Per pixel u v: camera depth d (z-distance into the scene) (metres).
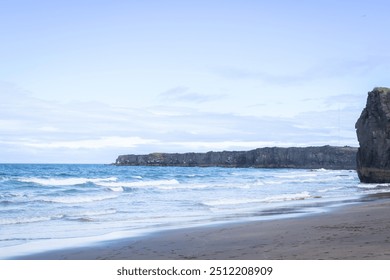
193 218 20.70
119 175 85.69
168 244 13.34
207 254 11.35
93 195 36.47
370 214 20.25
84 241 14.31
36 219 20.20
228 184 55.31
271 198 32.88
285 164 186.62
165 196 35.56
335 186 53.34
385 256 9.42
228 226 17.33
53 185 49.28
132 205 27.78
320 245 11.61
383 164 59.78
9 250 12.87
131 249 12.68
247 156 198.12
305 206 26.25
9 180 50.56
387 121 59.34
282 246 11.89
